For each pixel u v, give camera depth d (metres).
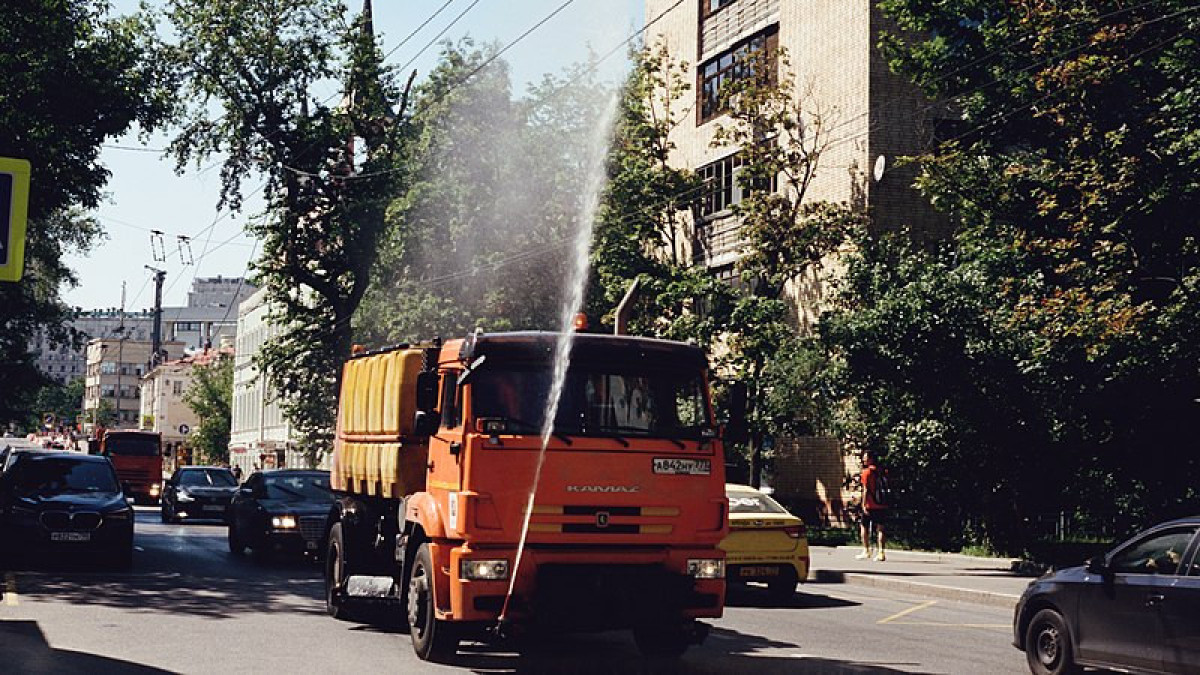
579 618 9.77
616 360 10.32
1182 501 23.20
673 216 37.22
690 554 10.19
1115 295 20.03
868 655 11.86
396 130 44.19
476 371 10.00
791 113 34.66
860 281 25.95
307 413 48.50
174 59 44.19
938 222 32.19
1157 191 19.94
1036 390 23.05
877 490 24.50
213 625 12.92
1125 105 21.14
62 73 28.44
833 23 33.50
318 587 17.61
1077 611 10.58
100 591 16.17
